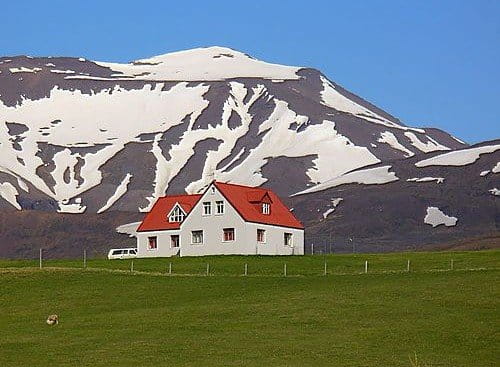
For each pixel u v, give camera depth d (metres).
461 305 78.38
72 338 69.69
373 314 75.69
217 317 76.75
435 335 68.12
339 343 65.88
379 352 63.16
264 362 60.00
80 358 62.03
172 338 68.44
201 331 71.12
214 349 64.31
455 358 61.47
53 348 65.56
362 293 85.31
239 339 67.69
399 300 81.12
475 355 62.47
